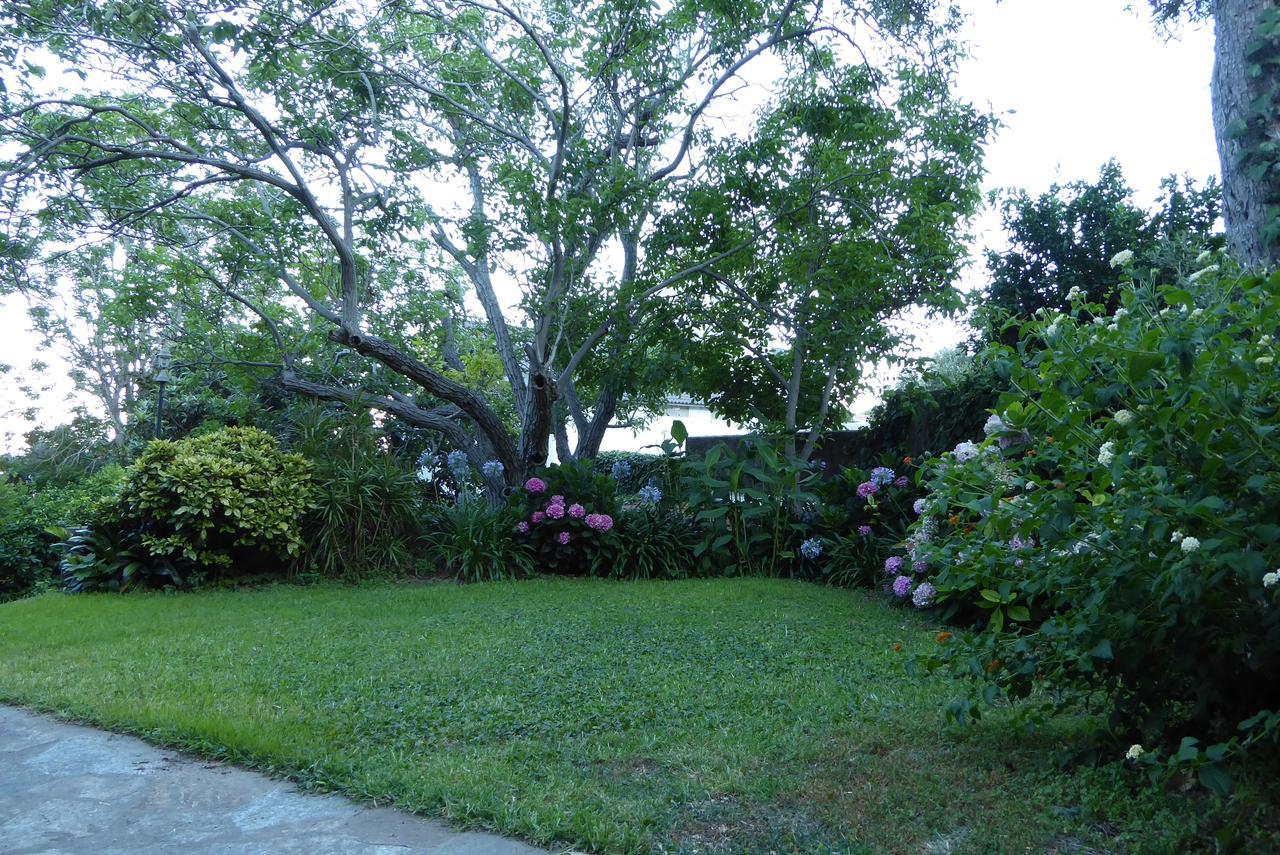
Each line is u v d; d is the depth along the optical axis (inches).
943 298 408.5
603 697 190.1
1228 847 106.6
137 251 470.6
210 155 426.3
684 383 467.8
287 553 378.3
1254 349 111.0
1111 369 123.0
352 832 127.8
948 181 426.9
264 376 502.0
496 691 195.8
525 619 287.3
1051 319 134.6
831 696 189.9
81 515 510.6
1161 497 113.4
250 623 284.0
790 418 446.9
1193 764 112.8
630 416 660.7
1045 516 127.2
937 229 413.7
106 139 409.4
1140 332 120.6
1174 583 110.4
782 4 433.7
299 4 374.9
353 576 390.3
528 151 459.8
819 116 431.2
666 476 462.6
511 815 128.0
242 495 369.7
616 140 472.1
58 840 127.5
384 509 405.4
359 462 418.6
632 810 129.3
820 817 127.2
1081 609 131.9
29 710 189.9
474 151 497.0
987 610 256.1
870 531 371.2
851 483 400.2
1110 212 453.1
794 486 419.8
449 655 231.3
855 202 420.8
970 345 460.1
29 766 156.7
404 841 124.5
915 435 427.5
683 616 292.7
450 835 126.3
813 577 399.9
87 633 269.9
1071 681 141.3
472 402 458.6
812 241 427.8
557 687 197.5
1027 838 118.4
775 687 197.3
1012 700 152.2
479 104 470.0
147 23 332.5
